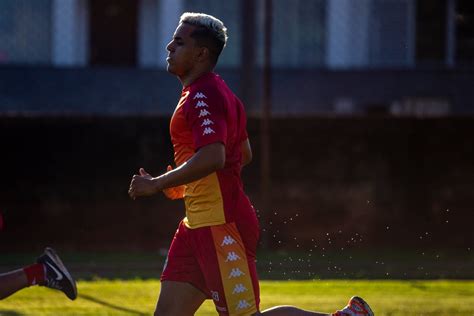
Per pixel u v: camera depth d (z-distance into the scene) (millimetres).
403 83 47938
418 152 33125
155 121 32719
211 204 12430
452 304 19828
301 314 12742
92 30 60219
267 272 25656
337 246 32688
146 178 12055
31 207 32281
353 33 55500
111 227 32406
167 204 32500
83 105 44625
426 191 33062
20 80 44594
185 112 12273
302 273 25547
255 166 32812
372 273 25750
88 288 21969
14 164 32281
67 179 32438
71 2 55562
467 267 27328
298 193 32812
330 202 32844
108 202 32438
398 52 54969
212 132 11961
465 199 32938
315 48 56469
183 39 12656
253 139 32812
